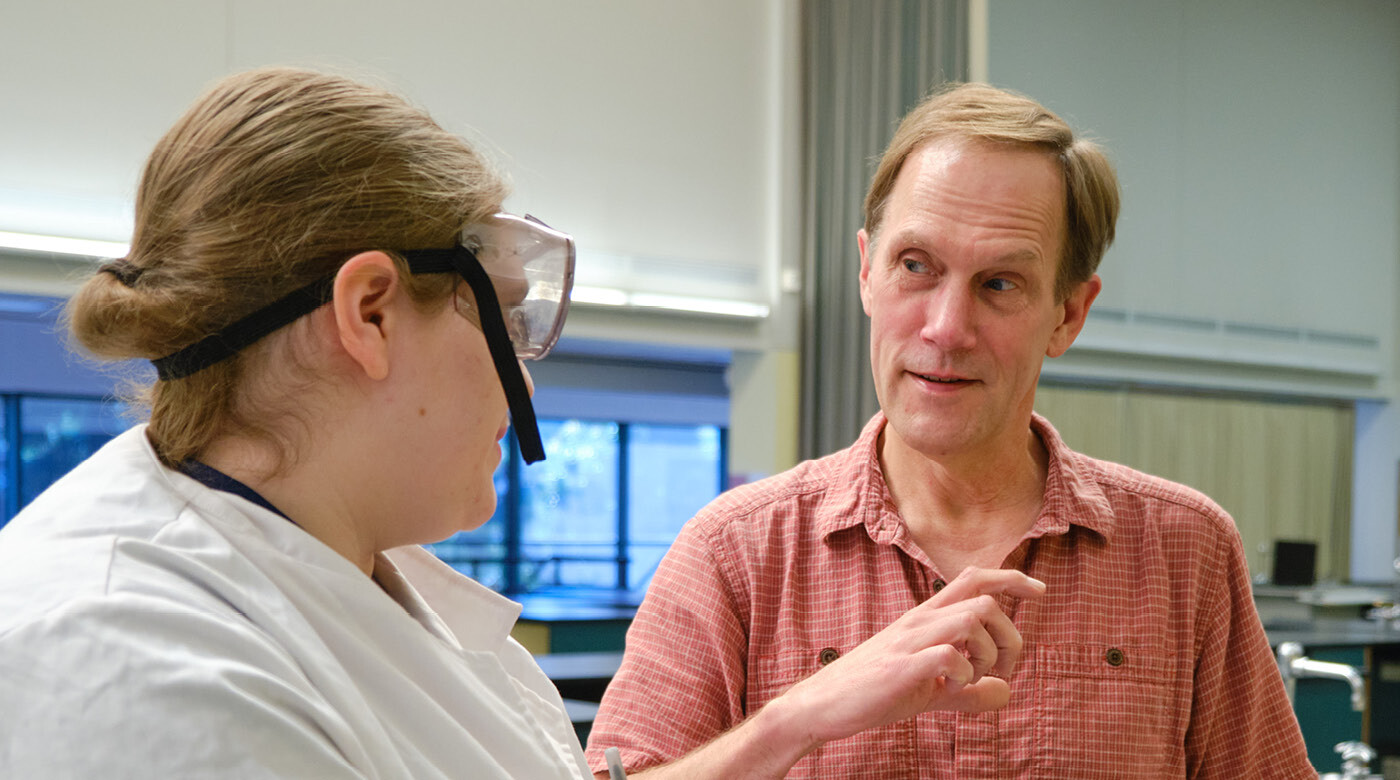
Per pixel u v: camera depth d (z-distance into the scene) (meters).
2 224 5.18
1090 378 7.97
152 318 0.65
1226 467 8.59
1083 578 1.20
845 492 1.24
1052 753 1.14
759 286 7.26
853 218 7.13
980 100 1.14
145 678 0.53
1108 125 7.96
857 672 0.96
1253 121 8.61
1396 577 9.09
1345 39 9.09
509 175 0.76
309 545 0.65
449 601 0.89
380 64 6.10
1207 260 8.37
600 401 11.37
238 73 0.69
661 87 6.96
